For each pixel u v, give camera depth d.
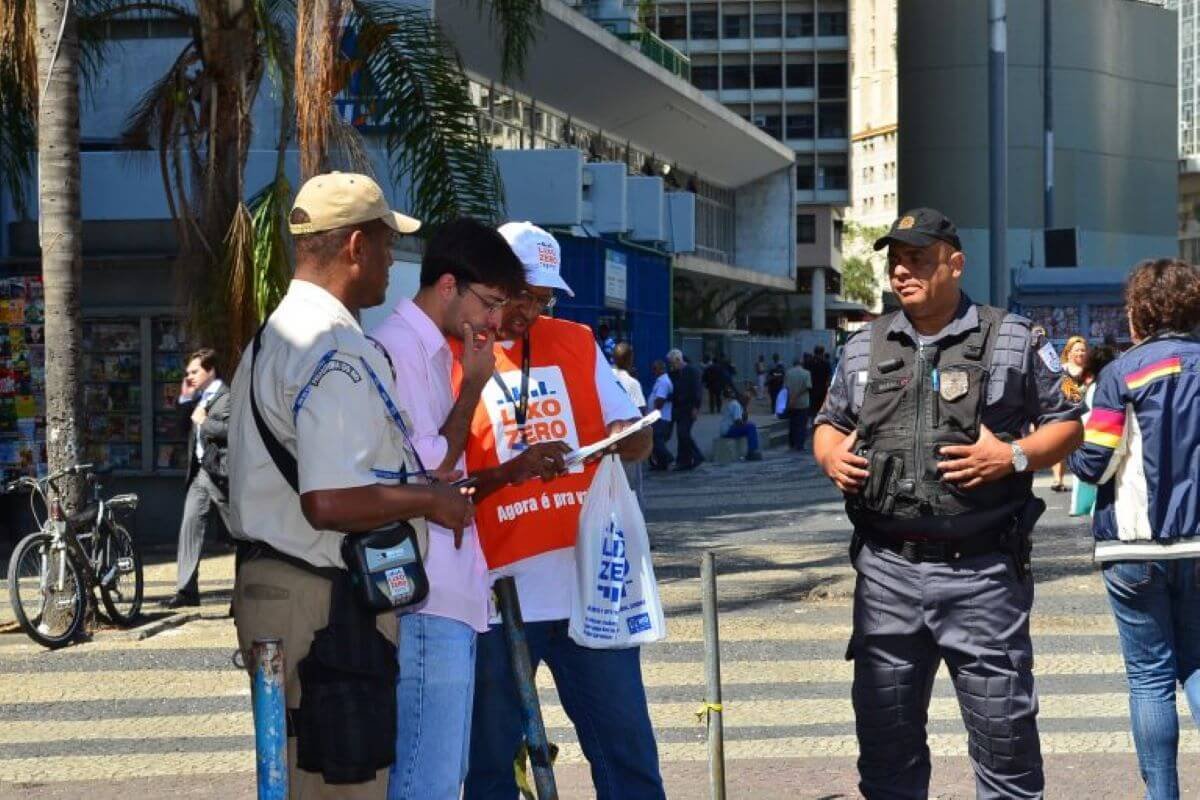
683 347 51.38
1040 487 20.27
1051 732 7.30
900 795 5.00
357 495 3.62
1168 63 65.50
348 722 3.69
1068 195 62.41
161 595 12.32
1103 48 62.91
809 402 32.34
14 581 9.99
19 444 16.02
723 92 91.38
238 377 3.82
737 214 62.41
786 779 6.51
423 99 13.13
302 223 3.83
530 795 4.95
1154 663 5.40
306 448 3.62
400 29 13.16
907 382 4.85
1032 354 4.80
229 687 8.80
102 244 16.58
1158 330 5.38
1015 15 60.25
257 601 3.74
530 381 4.77
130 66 18.70
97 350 16.83
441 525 3.82
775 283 62.53
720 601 11.34
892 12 191.88
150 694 8.63
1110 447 5.31
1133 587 5.36
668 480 23.27
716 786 5.46
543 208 25.19
